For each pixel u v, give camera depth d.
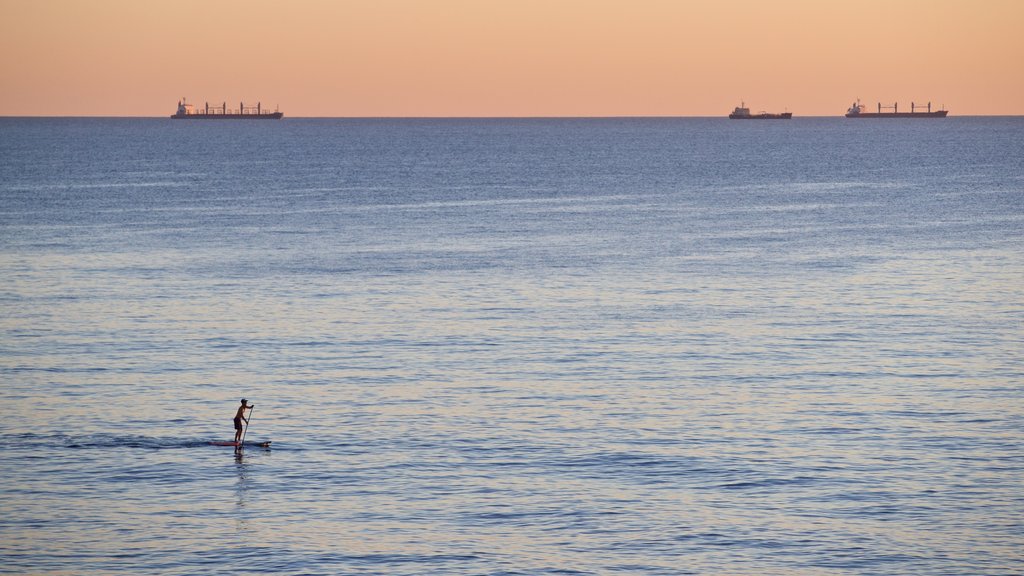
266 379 105.81
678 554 67.19
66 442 87.31
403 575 64.56
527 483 78.44
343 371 108.75
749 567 65.56
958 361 112.56
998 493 76.19
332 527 71.19
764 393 100.75
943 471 80.25
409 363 111.81
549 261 181.38
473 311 138.62
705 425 90.94
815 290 154.00
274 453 84.88
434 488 77.56
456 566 65.69
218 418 93.38
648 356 115.12
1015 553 67.25
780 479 78.94
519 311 138.62
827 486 77.56
